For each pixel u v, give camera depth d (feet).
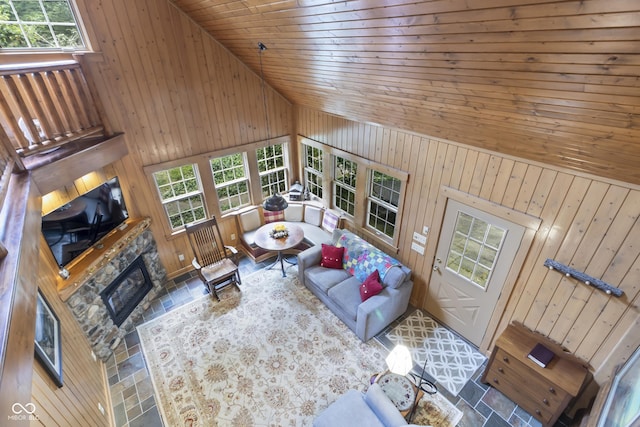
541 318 10.20
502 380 10.41
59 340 8.38
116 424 10.25
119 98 12.67
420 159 12.19
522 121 7.36
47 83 10.09
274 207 13.41
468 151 10.50
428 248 13.10
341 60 9.16
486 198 10.52
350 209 17.22
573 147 7.34
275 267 17.48
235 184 17.95
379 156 13.92
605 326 8.77
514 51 5.32
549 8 4.21
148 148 14.11
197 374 11.75
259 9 8.72
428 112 9.62
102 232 12.82
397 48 7.03
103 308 12.26
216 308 14.71
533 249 9.80
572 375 9.16
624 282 8.16
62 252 10.96
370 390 9.14
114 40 11.85
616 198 7.80
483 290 11.68
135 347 12.92
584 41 4.42
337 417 8.70
